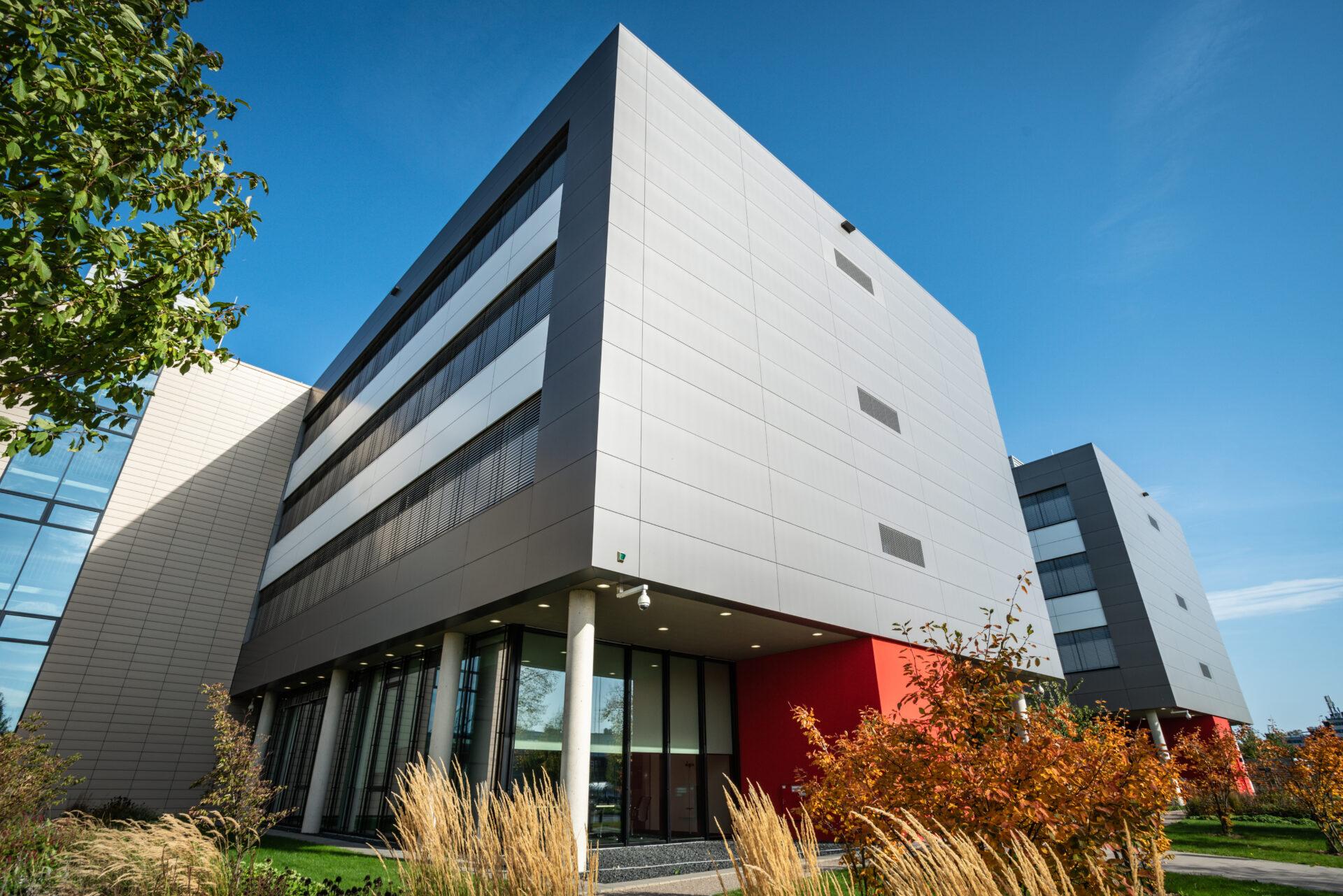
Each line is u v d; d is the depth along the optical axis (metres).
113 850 5.71
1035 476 33.97
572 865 3.95
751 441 13.70
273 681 20.44
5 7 4.27
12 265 4.55
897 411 19.08
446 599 13.42
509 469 13.00
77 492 21.44
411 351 20.05
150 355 5.75
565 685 10.69
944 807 4.46
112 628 21.00
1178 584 34.34
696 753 15.69
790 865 4.05
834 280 18.98
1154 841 3.97
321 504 22.33
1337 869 10.95
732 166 16.88
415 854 4.21
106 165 4.58
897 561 16.23
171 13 5.59
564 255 13.81
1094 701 28.92
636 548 10.68
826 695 15.03
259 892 5.64
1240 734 25.50
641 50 15.52
